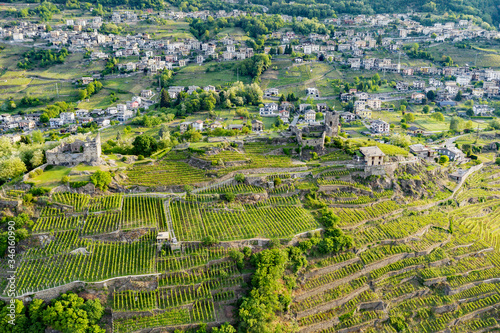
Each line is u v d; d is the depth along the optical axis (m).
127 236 127.69
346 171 169.50
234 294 120.75
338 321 126.50
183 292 117.69
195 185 155.12
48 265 115.19
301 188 160.62
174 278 119.44
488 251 159.38
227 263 126.56
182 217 140.38
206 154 171.25
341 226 149.50
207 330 112.12
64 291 111.25
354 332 125.81
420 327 130.75
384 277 141.25
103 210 133.25
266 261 123.50
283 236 137.50
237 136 198.00
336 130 191.75
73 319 105.00
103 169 150.88
